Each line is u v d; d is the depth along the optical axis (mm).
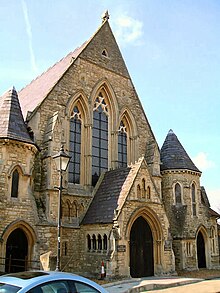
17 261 23375
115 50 35719
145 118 35656
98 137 31953
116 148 32406
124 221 24641
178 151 36531
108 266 23438
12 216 22938
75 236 27047
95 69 32938
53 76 33312
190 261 32125
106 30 35688
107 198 27312
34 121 27500
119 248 23844
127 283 22281
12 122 25062
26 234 23547
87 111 31219
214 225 37594
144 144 34562
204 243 35219
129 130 34375
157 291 19953
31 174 24734
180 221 33188
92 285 8797
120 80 34812
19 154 24312
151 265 26625
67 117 29609
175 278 24969
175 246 32344
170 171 34906
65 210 27234
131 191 25797
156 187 29844
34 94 33344
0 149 23766
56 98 29250
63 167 18453
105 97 33594
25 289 7738
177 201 34469
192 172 35312
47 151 26359
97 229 25922
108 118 33188
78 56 31891
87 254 26234
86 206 28641
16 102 26703
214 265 35281
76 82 31078
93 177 30578
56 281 8289
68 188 28281
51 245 24125
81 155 30422
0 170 23234
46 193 25281
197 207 34906
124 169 28891
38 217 24016
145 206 26297
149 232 27250
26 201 23812
